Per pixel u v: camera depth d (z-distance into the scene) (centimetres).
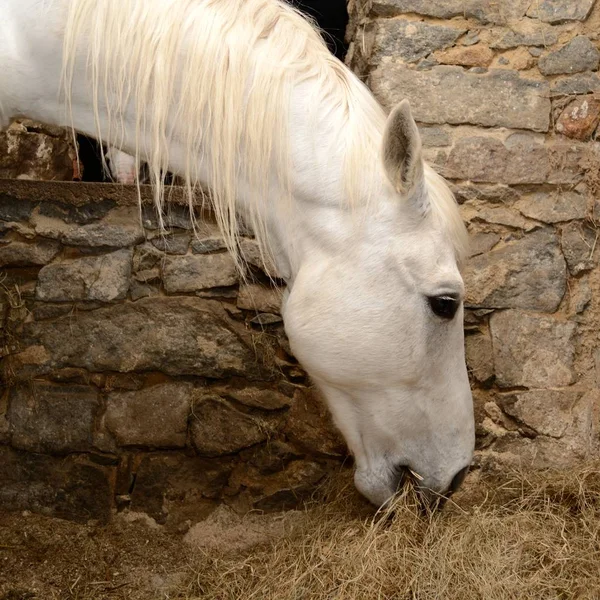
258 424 288
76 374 288
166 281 287
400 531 225
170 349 287
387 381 205
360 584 217
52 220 286
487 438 289
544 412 288
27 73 201
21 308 288
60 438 286
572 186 294
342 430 221
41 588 247
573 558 222
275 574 240
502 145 293
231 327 288
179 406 288
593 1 295
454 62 293
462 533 228
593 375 291
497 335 290
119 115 201
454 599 212
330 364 203
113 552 269
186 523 285
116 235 285
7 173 333
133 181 307
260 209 200
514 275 291
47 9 195
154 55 192
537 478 272
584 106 294
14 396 288
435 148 292
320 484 287
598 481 264
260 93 192
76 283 287
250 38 195
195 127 195
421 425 212
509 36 294
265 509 286
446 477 217
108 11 192
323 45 209
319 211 195
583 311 293
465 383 217
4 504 286
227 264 286
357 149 191
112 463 288
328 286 196
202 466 289
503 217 292
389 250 193
